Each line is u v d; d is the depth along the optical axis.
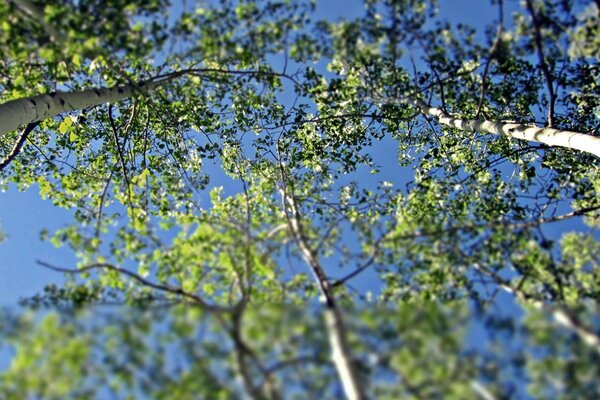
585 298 5.42
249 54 6.20
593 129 8.98
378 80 7.55
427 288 5.40
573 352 3.79
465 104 9.70
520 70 7.84
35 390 3.79
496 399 3.63
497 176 10.62
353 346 3.84
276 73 7.63
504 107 9.75
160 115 9.54
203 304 4.58
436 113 9.32
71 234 5.36
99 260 5.23
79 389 3.84
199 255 5.45
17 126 6.01
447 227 5.32
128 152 10.66
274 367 3.74
